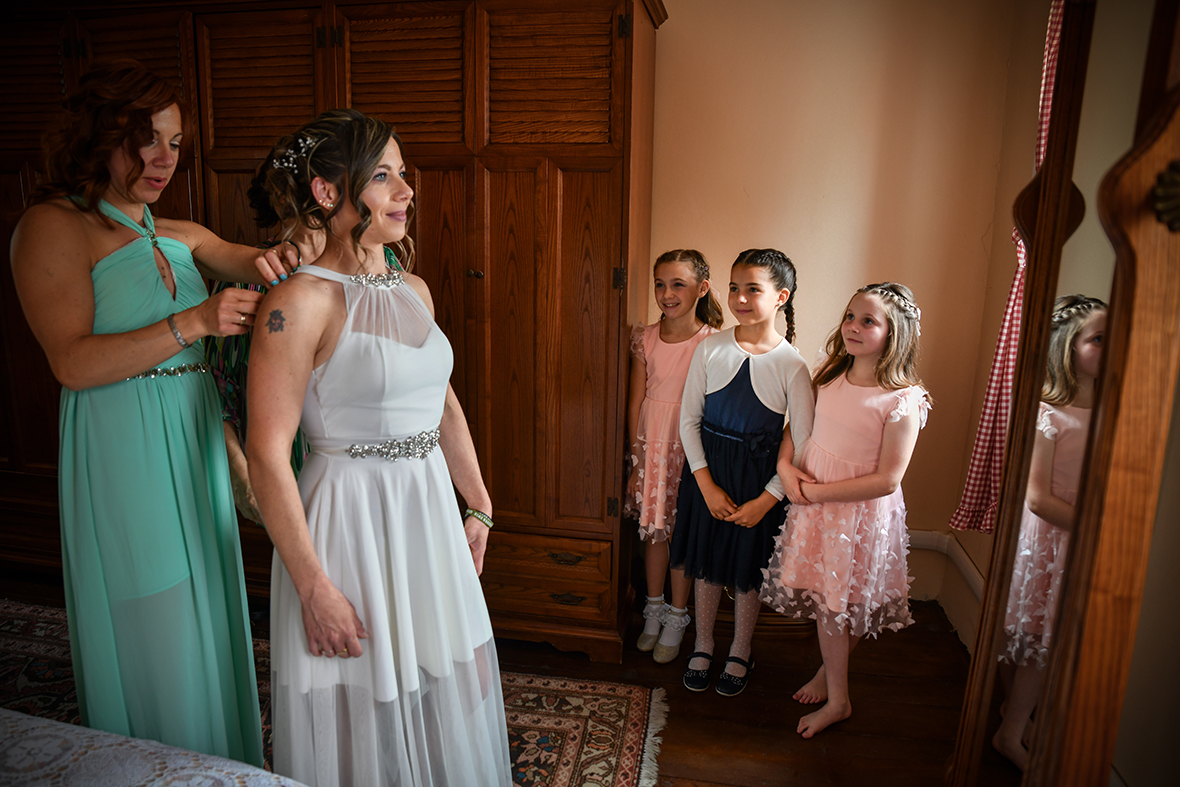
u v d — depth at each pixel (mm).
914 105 2539
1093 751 983
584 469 2363
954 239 2598
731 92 2627
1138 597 942
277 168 1315
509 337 2328
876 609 2072
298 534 1284
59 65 2406
